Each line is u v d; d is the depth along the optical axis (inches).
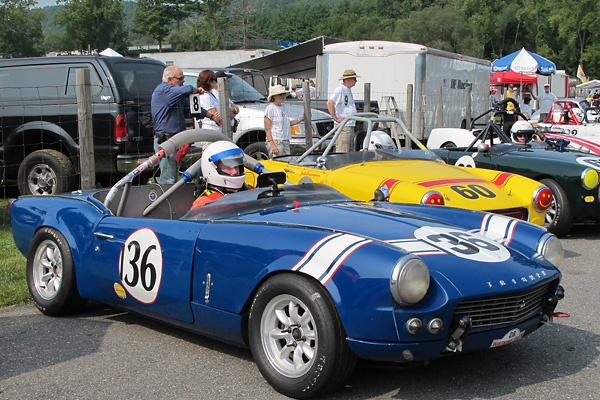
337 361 115.9
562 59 3034.0
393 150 272.1
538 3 3198.8
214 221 142.3
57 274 177.5
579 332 164.4
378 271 112.7
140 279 150.8
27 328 168.7
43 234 176.9
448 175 241.1
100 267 162.2
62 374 137.3
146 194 188.4
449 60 676.7
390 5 5260.8
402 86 626.2
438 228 139.7
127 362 143.9
